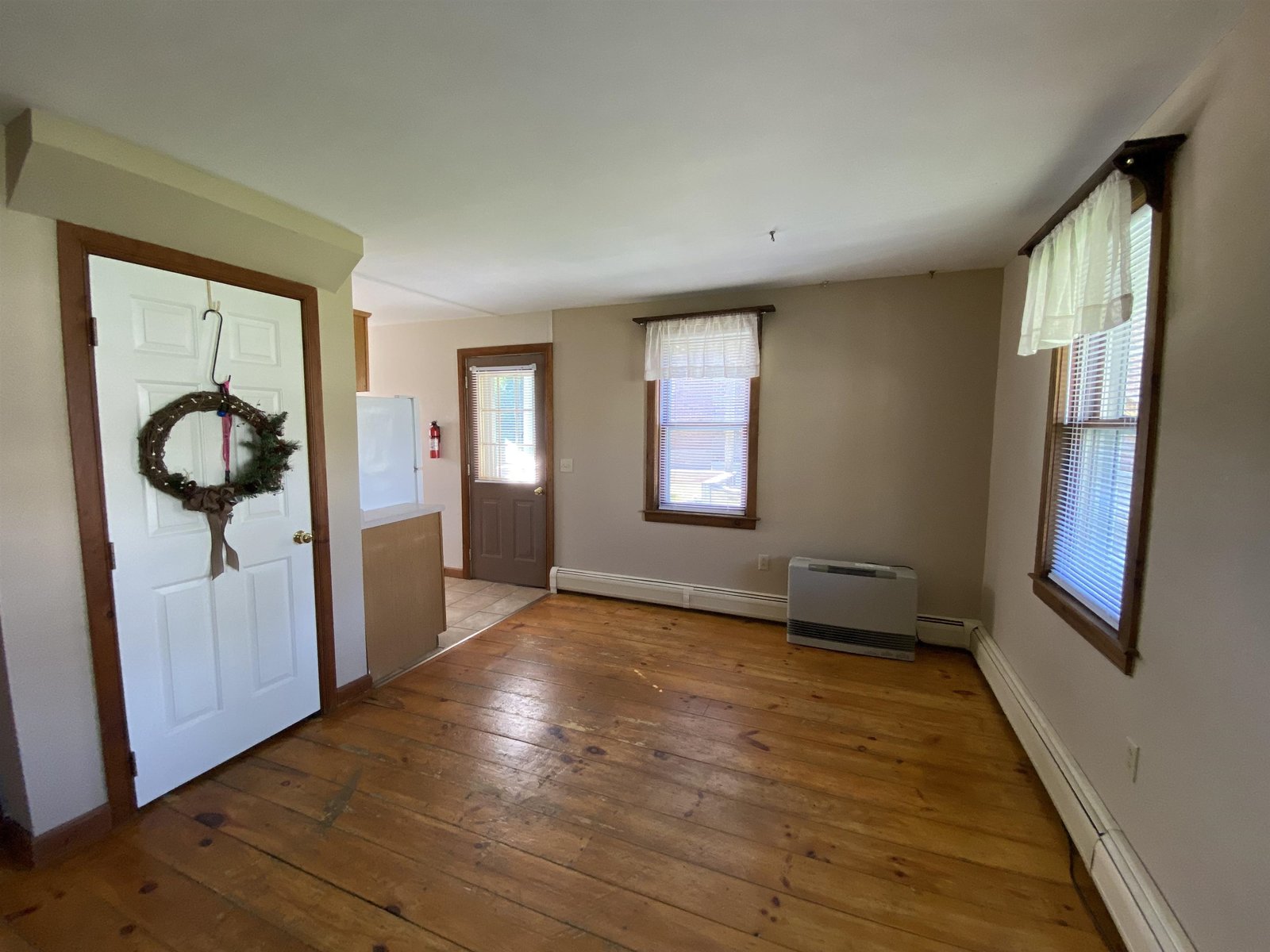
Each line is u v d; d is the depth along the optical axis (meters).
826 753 2.38
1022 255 2.62
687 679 3.06
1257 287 1.18
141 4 1.16
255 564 2.37
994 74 1.44
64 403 1.76
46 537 1.74
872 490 3.61
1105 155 1.88
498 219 2.47
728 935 1.53
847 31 1.28
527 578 4.77
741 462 3.99
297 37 1.29
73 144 1.65
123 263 1.89
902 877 1.72
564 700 2.84
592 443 4.40
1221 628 1.27
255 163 1.93
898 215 2.43
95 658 1.86
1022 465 2.75
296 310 2.49
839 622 3.43
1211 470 1.32
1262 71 1.17
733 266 3.21
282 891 1.67
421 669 3.19
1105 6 1.20
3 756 1.75
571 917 1.58
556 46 1.33
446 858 1.79
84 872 1.73
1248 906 1.15
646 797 2.09
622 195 2.22
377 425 3.29
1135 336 1.79
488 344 4.70
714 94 1.53
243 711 2.35
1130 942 1.46
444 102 1.57
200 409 2.11
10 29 1.24
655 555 4.29
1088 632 1.88
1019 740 2.45
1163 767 1.47
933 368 3.43
